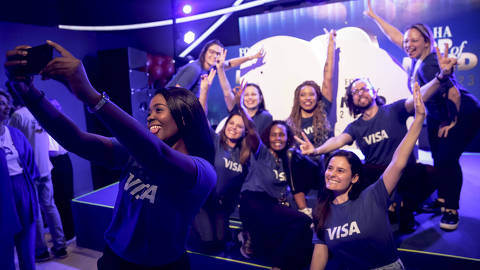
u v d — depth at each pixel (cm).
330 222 172
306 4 345
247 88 331
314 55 335
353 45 318
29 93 80
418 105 159
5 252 204
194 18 439
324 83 310
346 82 322
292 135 264
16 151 228
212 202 254
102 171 477
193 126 93
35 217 238
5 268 205
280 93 350
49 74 60
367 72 315
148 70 525
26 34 392
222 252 246
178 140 96
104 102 61
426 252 198
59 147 336
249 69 362
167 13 543
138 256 91
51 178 327
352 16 336
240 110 258
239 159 253
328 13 338
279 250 215
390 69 307
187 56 449
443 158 229
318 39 334
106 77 475
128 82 466
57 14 429
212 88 427
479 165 357
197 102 95
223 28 474
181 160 76
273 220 225
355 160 166
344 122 324
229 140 257
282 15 352
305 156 263
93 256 306
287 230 219
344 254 172
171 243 93
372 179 240
